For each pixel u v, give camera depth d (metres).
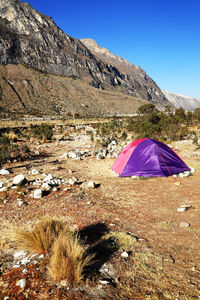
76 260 3.02
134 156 8.48
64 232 3.86
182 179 7.67
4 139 14.70
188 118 27.08
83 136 23.06
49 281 2.85
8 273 3.04
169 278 2.96
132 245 3.82
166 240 3.97
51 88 182.38
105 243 3.85
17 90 155.75
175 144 13.95
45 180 7.89
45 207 5.63
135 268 3.19
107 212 5.29
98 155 11.78
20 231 3.88
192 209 5.24
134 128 22.97
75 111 156.00
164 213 5.16
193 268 3.13
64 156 12.46
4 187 7.13
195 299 2.54
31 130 27.44
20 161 11.61
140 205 5.71
